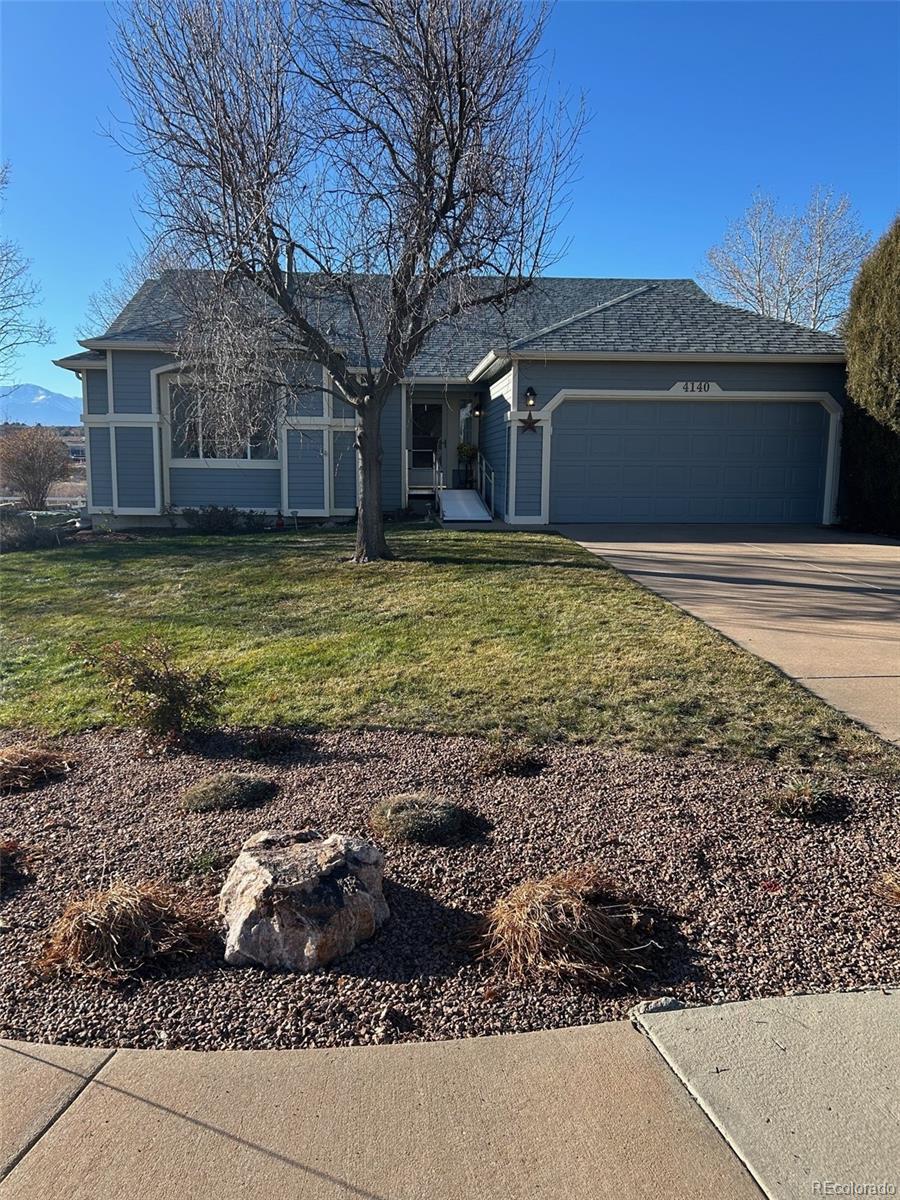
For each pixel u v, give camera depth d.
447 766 4.71
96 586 10.49
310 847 3.32
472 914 3.27
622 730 5.20
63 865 3.68
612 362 15.47
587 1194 2.04
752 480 16.06
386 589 9.64
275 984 2.88
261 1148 2.19
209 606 9.20
